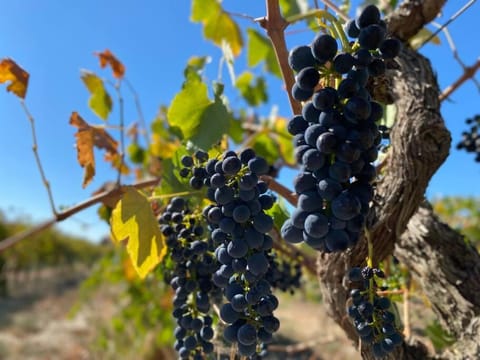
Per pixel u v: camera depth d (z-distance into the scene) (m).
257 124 1.15
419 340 0.42
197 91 0.48
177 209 0.43
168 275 0.51
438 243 0.43
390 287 0.55
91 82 0.65
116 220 0.42
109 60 0.66
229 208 0.30
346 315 0.38
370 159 0.27
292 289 0.60
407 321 0.53
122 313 2.18
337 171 0.25
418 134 0.36
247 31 0.93
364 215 0.26
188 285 0.40
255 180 0.29
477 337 0.38
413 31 0.43
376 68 0.27
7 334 3.60
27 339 3.36
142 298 1.89
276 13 0.33
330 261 0.39
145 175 1.08
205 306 0.39
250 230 0.29
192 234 0.41
